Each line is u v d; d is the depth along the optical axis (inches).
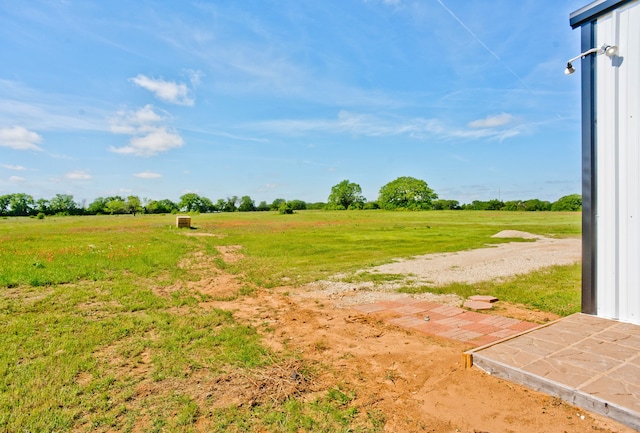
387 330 183.6
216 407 112.2
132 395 119.3
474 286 279.0
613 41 164.2
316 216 1923.0
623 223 163.3
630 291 162.1
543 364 122.4
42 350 156.6
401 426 101.5
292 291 279.4
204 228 1112.2
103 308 225.3
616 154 164.7
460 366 136.0
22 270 336.8
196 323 197.3
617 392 103.0
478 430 97.6
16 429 100.4
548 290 261.7
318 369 139.5
